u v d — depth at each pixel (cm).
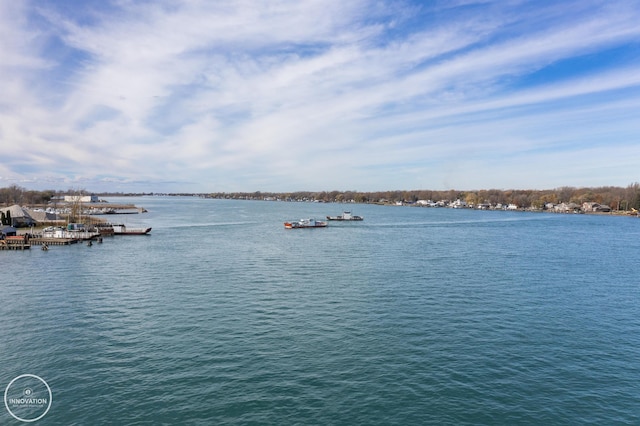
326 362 3309
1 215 13100
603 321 4409
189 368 3192
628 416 2641
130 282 6059
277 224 18075
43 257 8531
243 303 4906
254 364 3262
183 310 4625
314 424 2512
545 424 2548
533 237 12975
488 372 3181
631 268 7450
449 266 7481
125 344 3653
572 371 3225
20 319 4334
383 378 3062
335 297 5200
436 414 2631
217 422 2525
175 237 12462
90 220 16462
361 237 12875
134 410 2648
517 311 4691
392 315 4481
